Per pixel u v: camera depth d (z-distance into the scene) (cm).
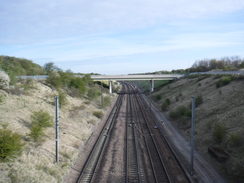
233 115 2538
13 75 3634
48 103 3550
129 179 1698
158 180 1675
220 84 4069
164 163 1988
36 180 1459
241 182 1541
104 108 5056
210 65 11881
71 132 2714
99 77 8156
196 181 1669
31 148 1894
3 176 1397
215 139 2198
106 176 1731
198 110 3375
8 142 1548
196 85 5419
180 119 3538
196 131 2758
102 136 2875
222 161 1870
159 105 5544
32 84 4116
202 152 2206
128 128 3338
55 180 1561
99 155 2170
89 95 5522
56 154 1834
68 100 4362
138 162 2000
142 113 4550
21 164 1591
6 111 2528
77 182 1600
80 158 2059
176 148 2414
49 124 2458
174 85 7538
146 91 9531
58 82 4666
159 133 3041
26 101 3152
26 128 2286
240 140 1955
